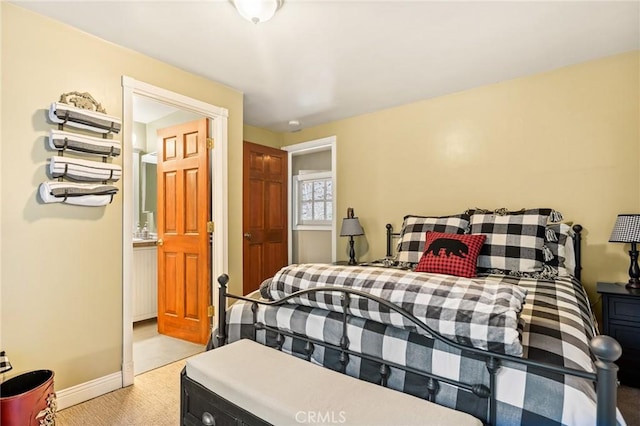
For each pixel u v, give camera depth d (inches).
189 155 120.0
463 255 89.9
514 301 41.3
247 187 155.9
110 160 85.2
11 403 58.8
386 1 71.4
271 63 100.7
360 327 50.6
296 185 198.8
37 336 73.2
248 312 66.2
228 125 118.8
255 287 157.2
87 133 81.0
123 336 87.2
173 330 125.0
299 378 47.9
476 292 42.9
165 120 154.5
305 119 158.2
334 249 159.8
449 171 126.7
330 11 74.7
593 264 99.3
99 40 84.6
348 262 140.3
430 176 131.5
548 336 44.8
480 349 39.3
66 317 77.5
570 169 103.4
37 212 73.4
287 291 59.1
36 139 73.4
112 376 85.0
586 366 38.1
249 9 69.4
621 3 72.6
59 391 76.0
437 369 43.2
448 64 102.1
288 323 58.7
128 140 88.8
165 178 128.3
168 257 127.2
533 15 77.0
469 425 36.1
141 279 142.7
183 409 55.6
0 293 68.4
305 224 196.2
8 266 69.5
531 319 51.5
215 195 116.0
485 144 118.7
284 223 175.6
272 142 179.5
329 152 191.9
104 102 84.9
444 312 41.6
